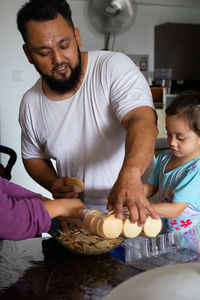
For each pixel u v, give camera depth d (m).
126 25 4.07
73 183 1.28
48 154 1.52
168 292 0.58
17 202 0.95
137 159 0.98
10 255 1.03
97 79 1.34
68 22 1.22
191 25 5.48
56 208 1.00
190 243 0.99
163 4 5.57
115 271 0.91
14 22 4.25
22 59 4.34
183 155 1.28
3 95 4.34
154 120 1.18
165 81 4.90
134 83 1.27
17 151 4.42
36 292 0.83
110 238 0.89
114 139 1.40
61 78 1.28
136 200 0.87
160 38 5.55
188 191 1.25
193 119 1.21
